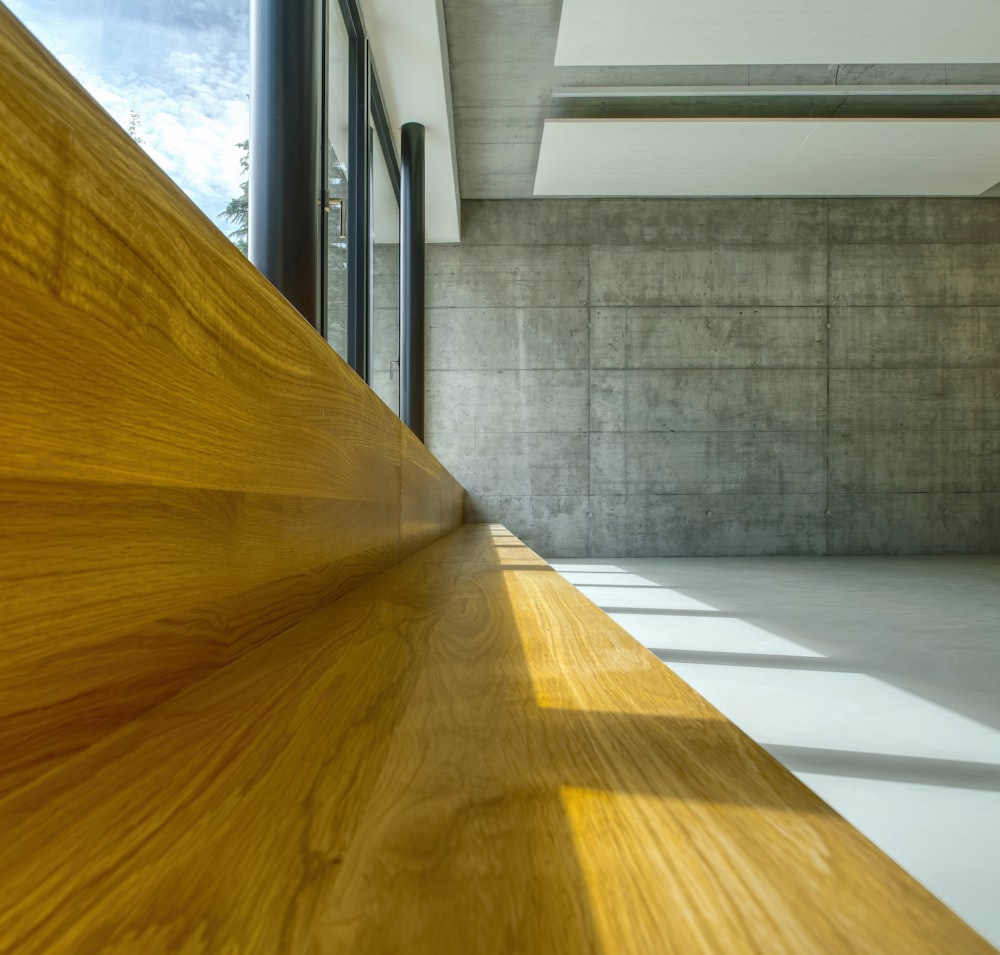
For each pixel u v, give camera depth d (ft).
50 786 1.37
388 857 1.05
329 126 14.34
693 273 29.37
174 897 0.94
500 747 1.60
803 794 1.29
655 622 12.00
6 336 1.34
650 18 18.33
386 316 24.98
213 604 2.46
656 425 29.32
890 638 10.52
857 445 29.35
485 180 28.22
